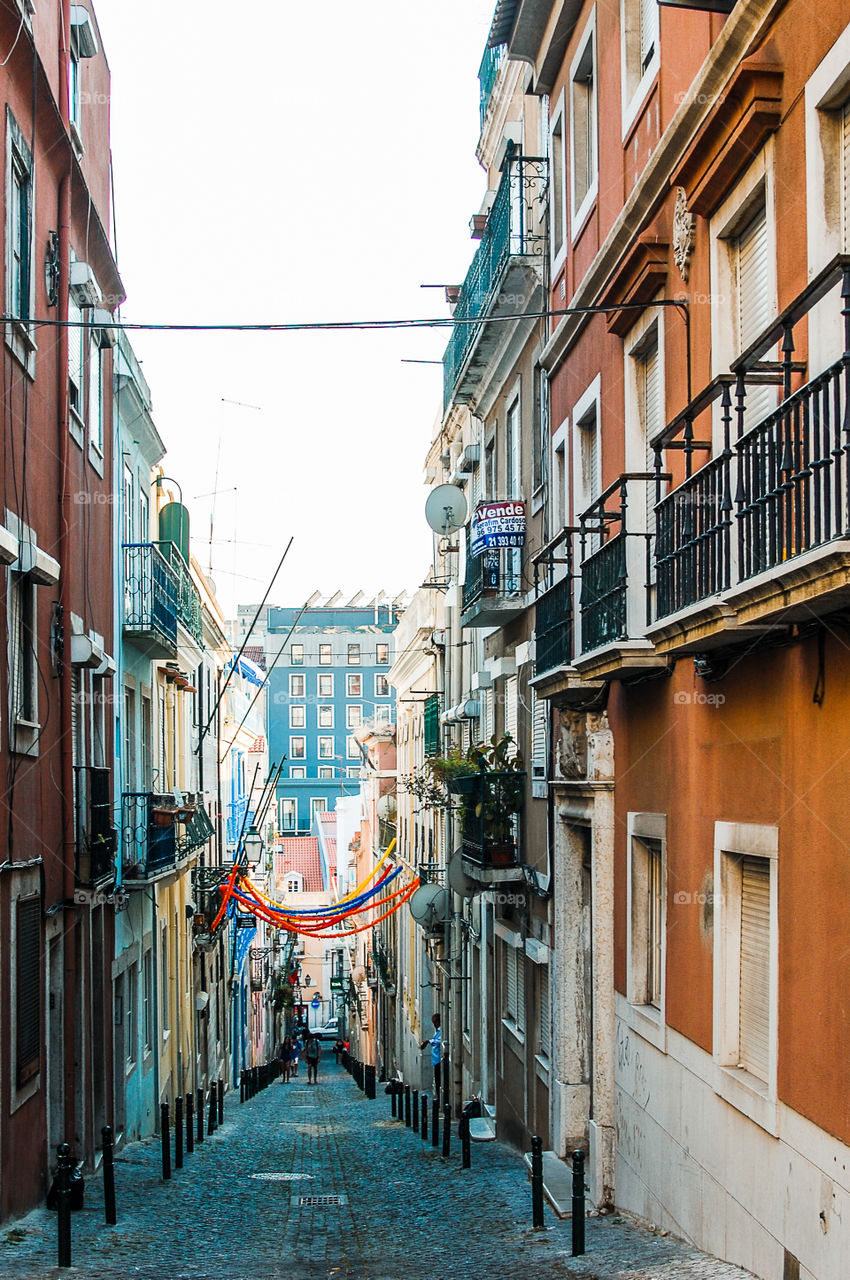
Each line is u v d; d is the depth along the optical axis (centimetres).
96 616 1684
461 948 2486
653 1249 969
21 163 1235
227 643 3734
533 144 1812
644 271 1072
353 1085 4406
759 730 827
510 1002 1933
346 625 9900
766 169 809
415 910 2570
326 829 8650
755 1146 813
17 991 1174
